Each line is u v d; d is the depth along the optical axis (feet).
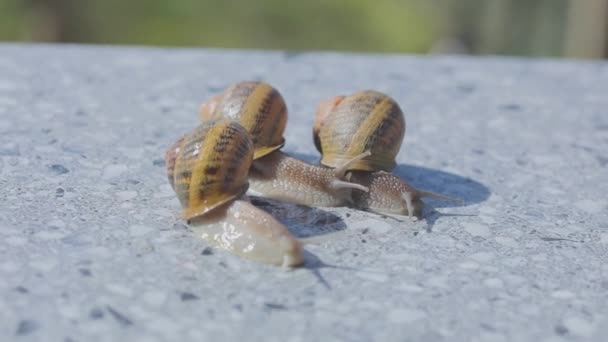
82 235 1.02
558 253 1.04
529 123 1.49
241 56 1.78
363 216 1.11
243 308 0.90
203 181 1.02
